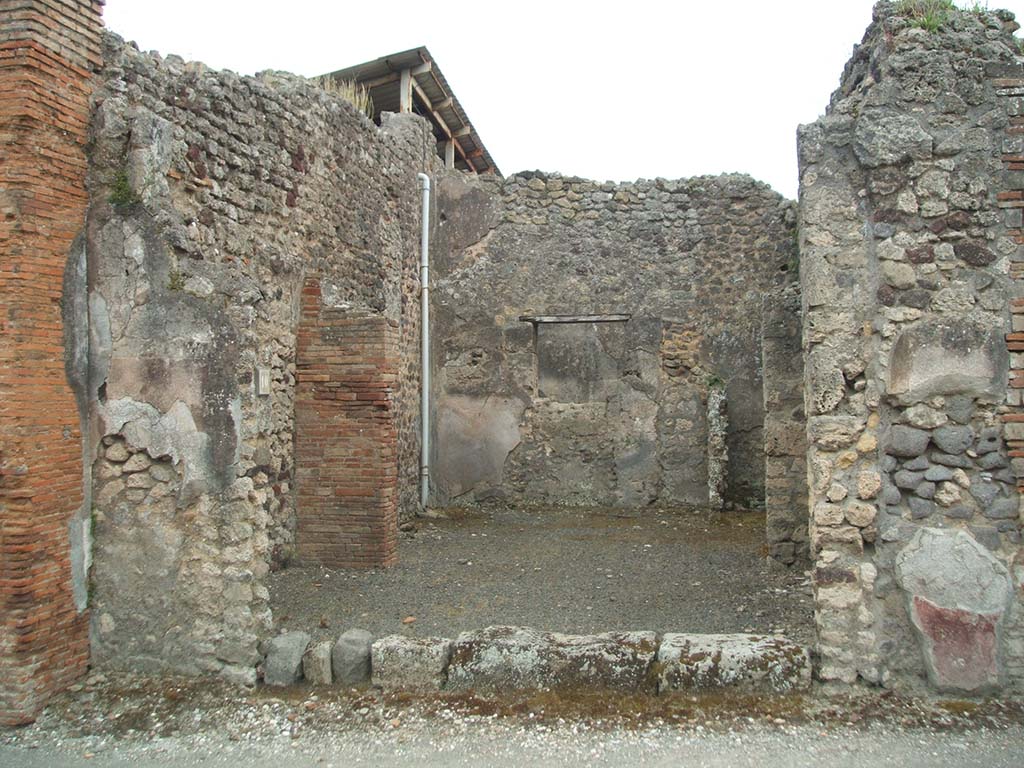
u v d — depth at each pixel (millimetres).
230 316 4551
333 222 8078
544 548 8461
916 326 4312
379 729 4027
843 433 4363
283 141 7035
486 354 11570
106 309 4523
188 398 4504
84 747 3877
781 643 4453
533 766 3660
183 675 4508
